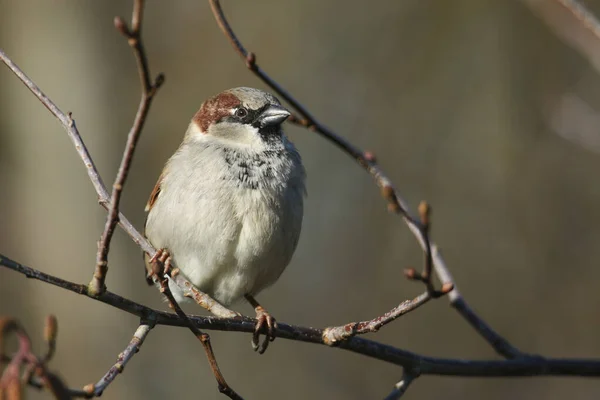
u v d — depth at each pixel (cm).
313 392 1365
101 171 1470
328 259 1506
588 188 1409
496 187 1464
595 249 1372
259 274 728
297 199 727
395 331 1387
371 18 1631
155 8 1631
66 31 1485
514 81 1504
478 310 1372
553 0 894
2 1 1490
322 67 1612
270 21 1645
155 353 1384
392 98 1579
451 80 1559
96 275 507
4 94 1458
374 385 1356
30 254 1404
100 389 488
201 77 1598
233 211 694
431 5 1603
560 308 1351
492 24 1545
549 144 1451
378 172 713
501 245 1415
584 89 1445
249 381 1377
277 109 724
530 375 663
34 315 1359
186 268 724
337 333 604
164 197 720
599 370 661
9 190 1432
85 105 1476
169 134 1547
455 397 1301
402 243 1482
